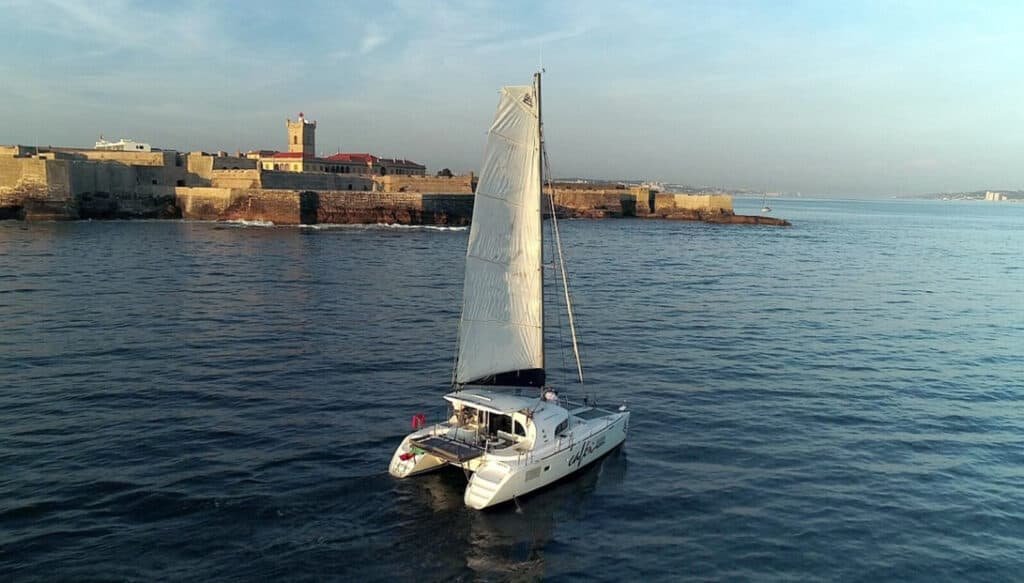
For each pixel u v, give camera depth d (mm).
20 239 76125
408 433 23016
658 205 164375
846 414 25969
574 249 84500
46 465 19719
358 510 17672
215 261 63938
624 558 16062
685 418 25297
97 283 50250
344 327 38562
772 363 33062
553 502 18594
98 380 27781
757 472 20797
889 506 18797
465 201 120938
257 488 18672
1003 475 20875
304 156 143125
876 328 41875
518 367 20531
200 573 14758
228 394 26516
